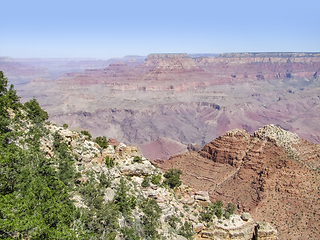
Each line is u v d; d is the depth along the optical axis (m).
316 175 139.62
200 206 84.94
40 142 67.94
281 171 142.62
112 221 54.97
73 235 44.12
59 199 50.53
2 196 43.72
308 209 123.69
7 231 39.31
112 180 72.88
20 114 75.38
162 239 64.56
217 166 168.62
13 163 53.47
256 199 134.50
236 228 78.19
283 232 117.19
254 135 175.25
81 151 74.19
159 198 77.00
